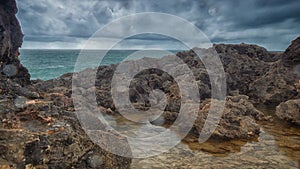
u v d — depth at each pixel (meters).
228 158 9.72
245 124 12.68
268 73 22.27
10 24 18.92
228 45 27.89
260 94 21.45
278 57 28.50
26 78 15.91
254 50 28.47
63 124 7.24
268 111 17.86
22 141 6.08
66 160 6.46
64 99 14.14
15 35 19.45
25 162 5.91
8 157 5.78
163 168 8.81
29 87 14.54
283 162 9.31
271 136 12.38
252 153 10.22
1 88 8.68
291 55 21.61
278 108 15.98
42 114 7.47
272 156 9.89
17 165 5.75
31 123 7.09
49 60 66.56
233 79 23.27
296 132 13.03
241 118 13.04
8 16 18.44
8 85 9.19
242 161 9.42
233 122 12.80
